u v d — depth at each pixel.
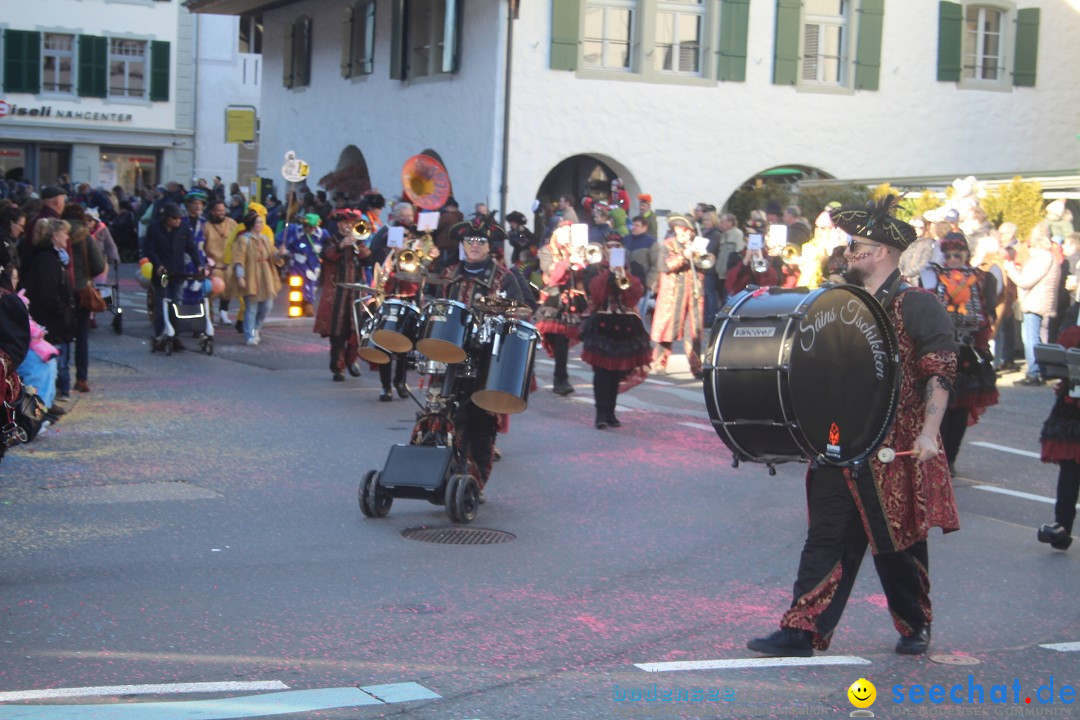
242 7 40.72
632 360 14.02
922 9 30.84
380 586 7.99
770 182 30.38
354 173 35.00
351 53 34.91
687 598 7.93
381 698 6.01
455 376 9.86
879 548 6.50
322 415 14.30
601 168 30.23
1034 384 19.17
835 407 6.36
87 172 49.56
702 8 29.20
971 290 11.66
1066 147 32.69
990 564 9.06
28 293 13.30
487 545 9.13
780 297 6.45
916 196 24.22
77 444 12.26
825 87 30.22
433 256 12.76
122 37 49.31
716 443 13.48
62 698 5.85
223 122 51.16
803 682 6.42
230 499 10.26
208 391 15.77
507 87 27.16
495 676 6.39
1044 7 32.06
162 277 18.98
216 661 6.48
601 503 10.56
